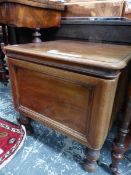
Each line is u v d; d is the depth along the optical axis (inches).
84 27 37.0
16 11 29.3
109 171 27.9
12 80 29.3
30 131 35.7
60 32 41.5
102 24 34.1
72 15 38.7
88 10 36.0
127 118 22.7
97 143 22.6
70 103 23.1
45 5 33.1
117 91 22.9
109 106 20.0
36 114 29.2
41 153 31.4
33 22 33.1
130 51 25.0
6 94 55.1
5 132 36.3
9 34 49.4
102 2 33.8
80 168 28.5
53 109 25.9
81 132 23.9
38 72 24.5
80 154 31.4
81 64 19.0
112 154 25.6
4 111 45.2
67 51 23.8
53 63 21.6
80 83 20.4
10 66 28.0
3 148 31.8
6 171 27.6
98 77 18.6
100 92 19.0
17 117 40.3
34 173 27.4
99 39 35.8
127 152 31.8
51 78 23.4
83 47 28.4
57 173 27.5
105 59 19.1
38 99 27.3
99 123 20.8
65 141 34.7
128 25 31.3
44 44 31.8
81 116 22.7
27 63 24.9
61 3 37.5
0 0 28.8
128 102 21.9
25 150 32.0
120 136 24.1
